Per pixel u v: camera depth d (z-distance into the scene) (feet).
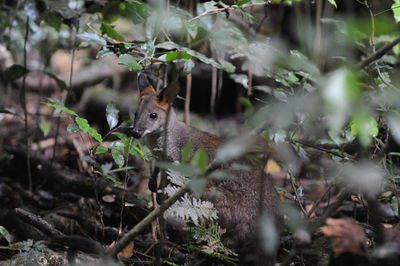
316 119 25.09
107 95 51.37
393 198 25.66
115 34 26.35
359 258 21.11
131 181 35.99
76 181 34.99
